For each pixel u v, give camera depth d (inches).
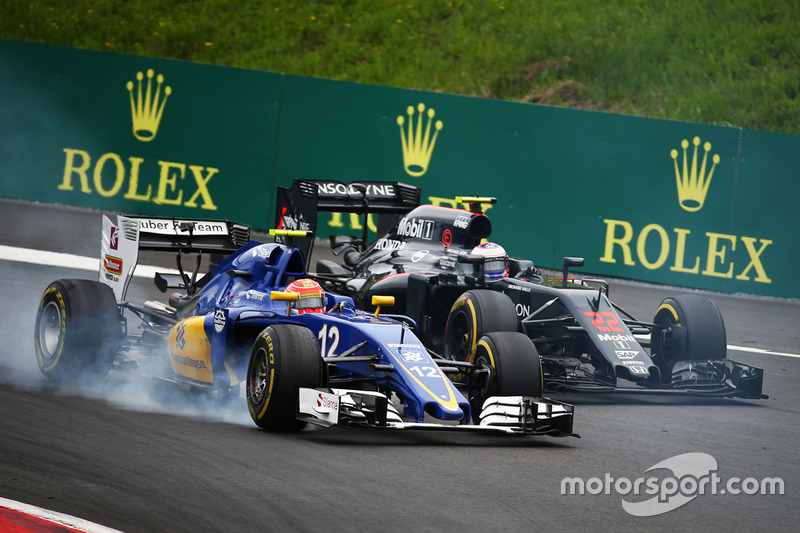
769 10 3917.3
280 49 3976.4
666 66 3752.5
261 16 4119.1
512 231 2696.9
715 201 2657.5
